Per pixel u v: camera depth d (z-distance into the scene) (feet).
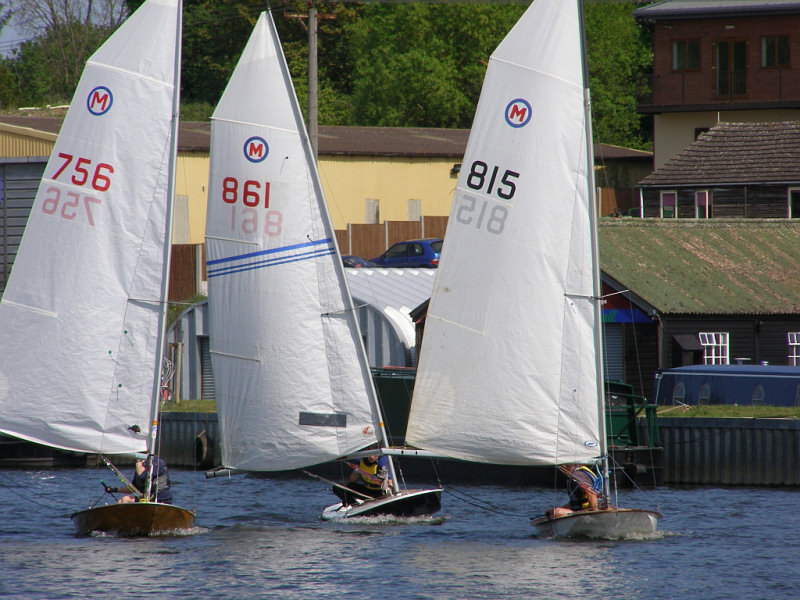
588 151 285.64
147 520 296.92
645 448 399.03
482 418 291.79
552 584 248.93
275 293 312.91
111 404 294.05
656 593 241.76
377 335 522.06
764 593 242.58
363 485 323.98
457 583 249.55
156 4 294.05
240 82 313.53
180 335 558.15
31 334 293.64
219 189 315.17
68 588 245.65
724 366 444.14
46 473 457.68
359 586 247.50
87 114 293.64
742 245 560.61
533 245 287.69
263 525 318.86
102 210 293.43
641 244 541.75
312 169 313.53
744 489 387.75
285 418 313.53
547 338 287.89
